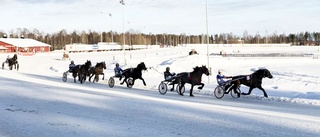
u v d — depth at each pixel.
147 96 16.66
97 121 9.95
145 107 12.62
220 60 49.72
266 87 21.31
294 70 35.38
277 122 9.85
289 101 14.99
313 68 37.62
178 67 35.66
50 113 11.23
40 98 15.09
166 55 69.94
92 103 13.59
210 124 9.58
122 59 56.06
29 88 19.70
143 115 10.95
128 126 9.29
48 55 80.31
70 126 9.23
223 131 8.74
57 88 19.98
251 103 14.41
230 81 16.62
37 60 61.78
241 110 12.14
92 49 98.12
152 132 8.60
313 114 11.45
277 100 15.44
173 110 11.95
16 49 88.62
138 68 21.44
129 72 21.41
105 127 9.14
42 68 45.09
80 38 157.38
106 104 13.34
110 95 16.62
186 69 36.59
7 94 16.56
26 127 9.05
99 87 21.58
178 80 17.61
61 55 79.94
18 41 93.69
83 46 95.75
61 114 11.06
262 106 13.43
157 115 10.95
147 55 71.50
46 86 21.20
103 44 103.06
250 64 47.12
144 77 29.03
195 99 15.77
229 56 65.62
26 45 91.38
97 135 8.26
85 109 12.11
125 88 21.19
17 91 18.03
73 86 21.88
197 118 10.45
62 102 13.83
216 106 13.16
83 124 9.50
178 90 19.22
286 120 10.15
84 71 24.72
